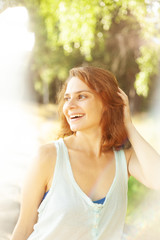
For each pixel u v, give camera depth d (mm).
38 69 18188
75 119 1571
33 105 19875
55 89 21453
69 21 6906
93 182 1525
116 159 1631
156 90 9711
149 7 6605
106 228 1479
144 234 3045
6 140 9508
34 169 1467
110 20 7484
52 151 1503
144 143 1668
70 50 8031
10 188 5203
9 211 4289
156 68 7723
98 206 1437
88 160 1566
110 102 1618
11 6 5824
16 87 20656
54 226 1414
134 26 7863
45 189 1509
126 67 12727
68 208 1406
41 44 14633
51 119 14375
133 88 14273
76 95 1572
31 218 1498
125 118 1697
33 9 7008
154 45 7383
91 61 13352
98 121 1605
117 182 1567
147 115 14000
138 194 3877
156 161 1618
